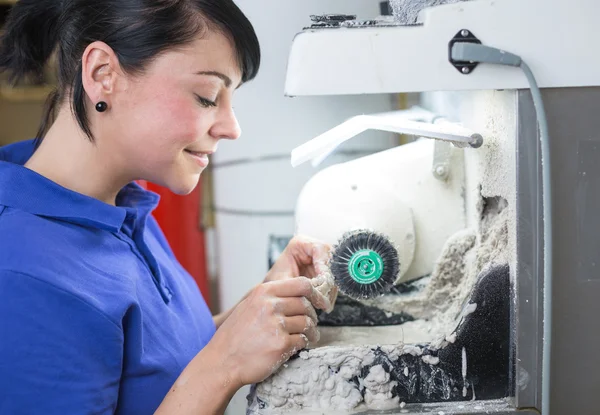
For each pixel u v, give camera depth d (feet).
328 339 2.93
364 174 3.30
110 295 2.49
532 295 2.34
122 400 2.62
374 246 2.52
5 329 2.21
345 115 4.87
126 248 2.83
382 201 3.18
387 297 3.23
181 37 2.40
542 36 2.23
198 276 5.57
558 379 2.39
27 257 2.33
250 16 4.85
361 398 2.41
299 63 2.21
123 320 2.58
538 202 2.31
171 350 2.83
